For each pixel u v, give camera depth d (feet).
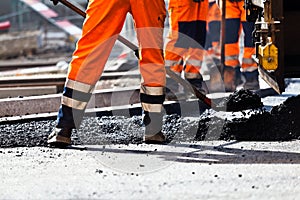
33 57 106.73
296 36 39.68
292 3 39.58
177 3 51.11
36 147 36.40
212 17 70.74
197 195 26.17
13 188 28.09
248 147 34.94
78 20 122.72
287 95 47.70
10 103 44.75
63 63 79.51
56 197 26.45
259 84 56.90
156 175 29.66
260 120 37.37
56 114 41.24
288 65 39.75
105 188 27.53
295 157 32.35
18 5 129.29
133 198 25.96
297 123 37.11
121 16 35.76
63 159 33.37
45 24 119.65
